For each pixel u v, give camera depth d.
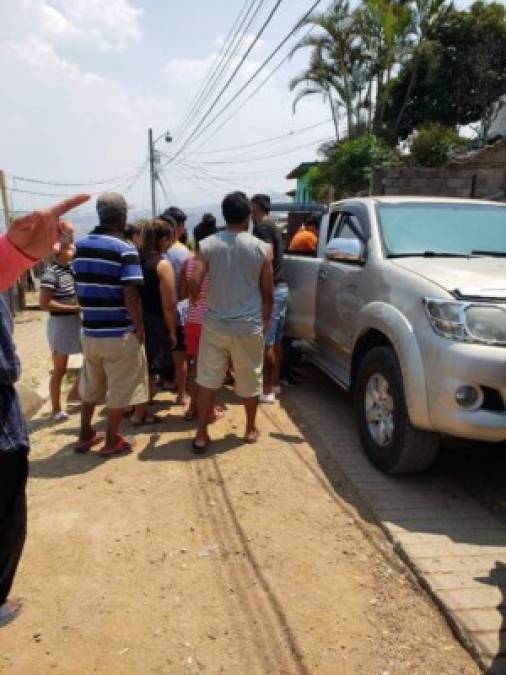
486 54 23.38
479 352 3.44
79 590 3.03
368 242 4.80
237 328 4.52
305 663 2.54
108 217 4.44
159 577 3.12
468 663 2.53
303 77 23.09
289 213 8.23
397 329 3.87
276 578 3.10
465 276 3.88
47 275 5.52
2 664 2.55
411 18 22.41
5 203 12.26
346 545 3.39
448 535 3.45
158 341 5.59
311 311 5.88
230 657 2.58
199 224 6.34
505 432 3.45
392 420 4.04
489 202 5.46
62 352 5.58
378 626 2.75
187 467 4.44
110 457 4.68
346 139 22.33
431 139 18.48
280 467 4.39
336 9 21.47
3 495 2.27
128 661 2.56
